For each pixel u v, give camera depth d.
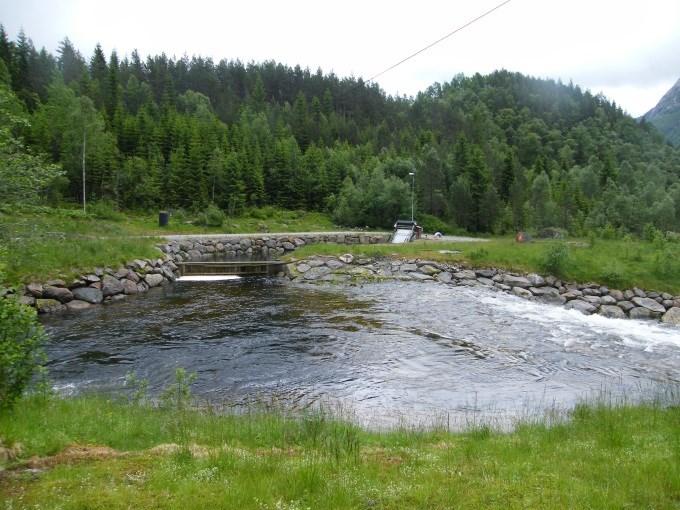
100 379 15.68
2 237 19.28
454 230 70.31
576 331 22.66
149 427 9.68
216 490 6.16
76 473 6.81
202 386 15.17
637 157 139.38
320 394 14.58
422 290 31.80
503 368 17.20
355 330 22.16
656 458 7.55
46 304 25.25
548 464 7.49
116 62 130.00
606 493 6.11
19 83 86.94
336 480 6.52
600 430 9.93
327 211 78.19
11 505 5.77
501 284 32.91
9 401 9.20
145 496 6.01
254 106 132.75
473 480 6.70
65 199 60.12
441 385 15.45
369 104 147.00
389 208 70.06
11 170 17.56
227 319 24.14
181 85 153.50
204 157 73.69
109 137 67.56
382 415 12.86
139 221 60.09
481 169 77.12
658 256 33.19
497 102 174.25
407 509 5.79
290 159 81.19
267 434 9.62
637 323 25.91
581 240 46.62
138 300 28.72
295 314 25.25
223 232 60.97
